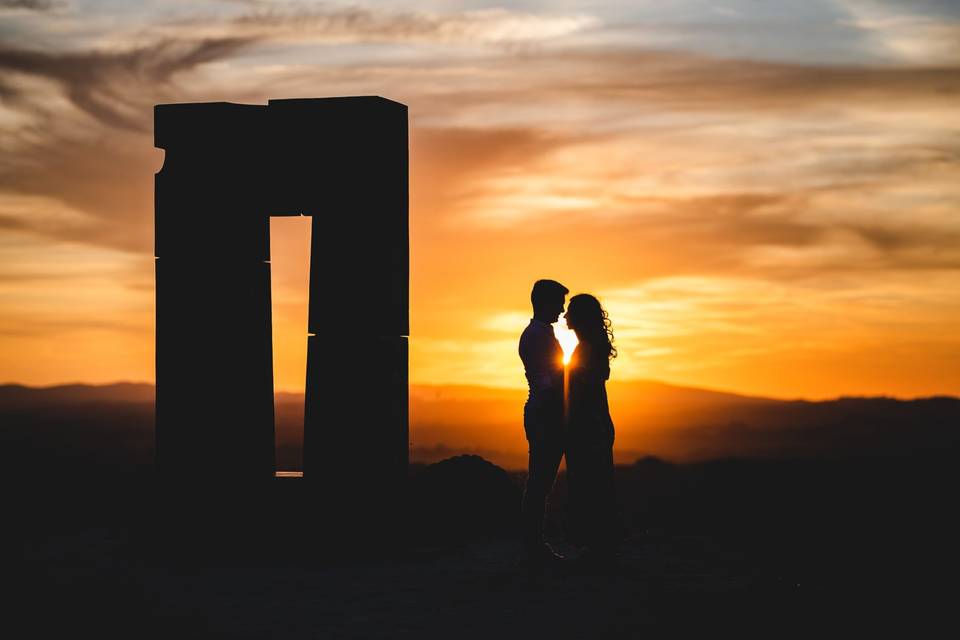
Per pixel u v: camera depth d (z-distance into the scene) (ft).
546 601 23.13
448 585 25.11
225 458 30.71
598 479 26.73
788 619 21.45
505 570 27.14
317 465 29.91
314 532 29.68
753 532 33.27
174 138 31.45
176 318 31.17
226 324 31.07
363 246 30.07
